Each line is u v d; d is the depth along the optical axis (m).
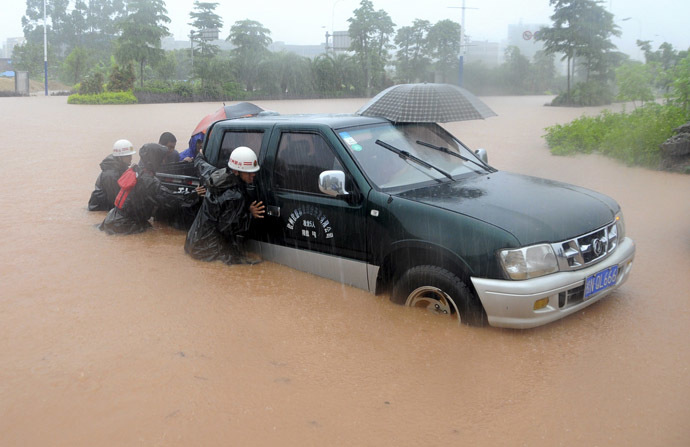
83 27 105.44
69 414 3.53
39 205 9.08
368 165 5.12
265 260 6.14
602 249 4.62
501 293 4.18
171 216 7.52
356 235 5.09
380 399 3.66
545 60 48.62
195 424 3.42
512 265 4.18
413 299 4.79
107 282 5.69
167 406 3.60
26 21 109.12
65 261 6.32
